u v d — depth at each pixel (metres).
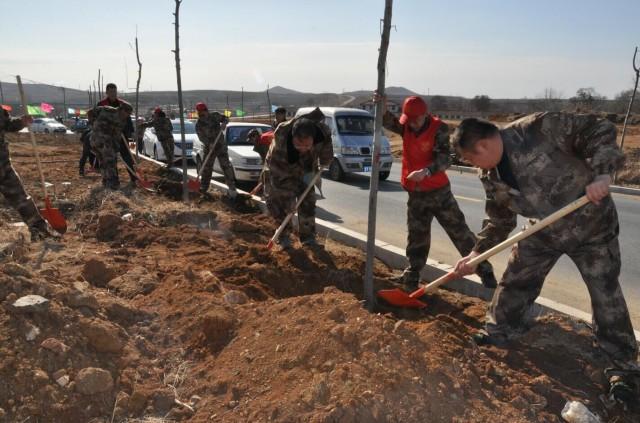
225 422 2.62
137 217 6.64
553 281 5.76
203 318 3.32
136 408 2.72
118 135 8.75
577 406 2.84
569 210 2.88
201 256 5.14
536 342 3.67
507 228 3.72
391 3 3.60
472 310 4.38
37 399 2.62
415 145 4.61
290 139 5.38
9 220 6.30
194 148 12.78
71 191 8.71
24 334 2.85
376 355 2.85
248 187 12.14
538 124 3.02
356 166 13.39
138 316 3.43
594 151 2.81
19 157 14.80
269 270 4.75
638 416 3.01
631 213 9.88
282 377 2.83
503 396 2.91
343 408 2.53
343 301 3.38
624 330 3.08
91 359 2.91
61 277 3.78
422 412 2.60
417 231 4.80
